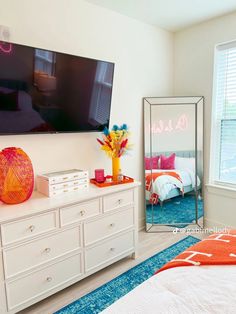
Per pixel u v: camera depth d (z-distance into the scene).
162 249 2.58
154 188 3.05
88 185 2.20
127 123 2.82
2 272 1.59
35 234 1.72
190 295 0.98
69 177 2.05
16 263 1.65
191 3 2.41
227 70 2.79
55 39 2.15
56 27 2.15
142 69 2.90
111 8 2.49
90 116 2.30
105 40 2.51
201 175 3.03
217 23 2.77
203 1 2.37
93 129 2.36
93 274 2.19
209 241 1.42
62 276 1.90
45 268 1.79
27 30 1.99
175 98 2.99
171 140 3.03
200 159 3.02
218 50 2.82
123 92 2.74
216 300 0.95
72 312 1.77
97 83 2.28
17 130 1.89
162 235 2.92
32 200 1.86
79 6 2.28
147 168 3.02
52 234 1.81
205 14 2.67
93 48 2.42
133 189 2.33
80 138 2.39
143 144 3.01
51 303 1.86
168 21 2.83
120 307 0.95
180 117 3.00
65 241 1.89
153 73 3.03
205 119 2.98
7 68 1.75
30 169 1.83
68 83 2.08
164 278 1.12
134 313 0.91
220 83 2.86
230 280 1.06
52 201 1.84
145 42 2.89
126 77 2.75
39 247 1.75
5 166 1.71
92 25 2.39
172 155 3.04
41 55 1.89
